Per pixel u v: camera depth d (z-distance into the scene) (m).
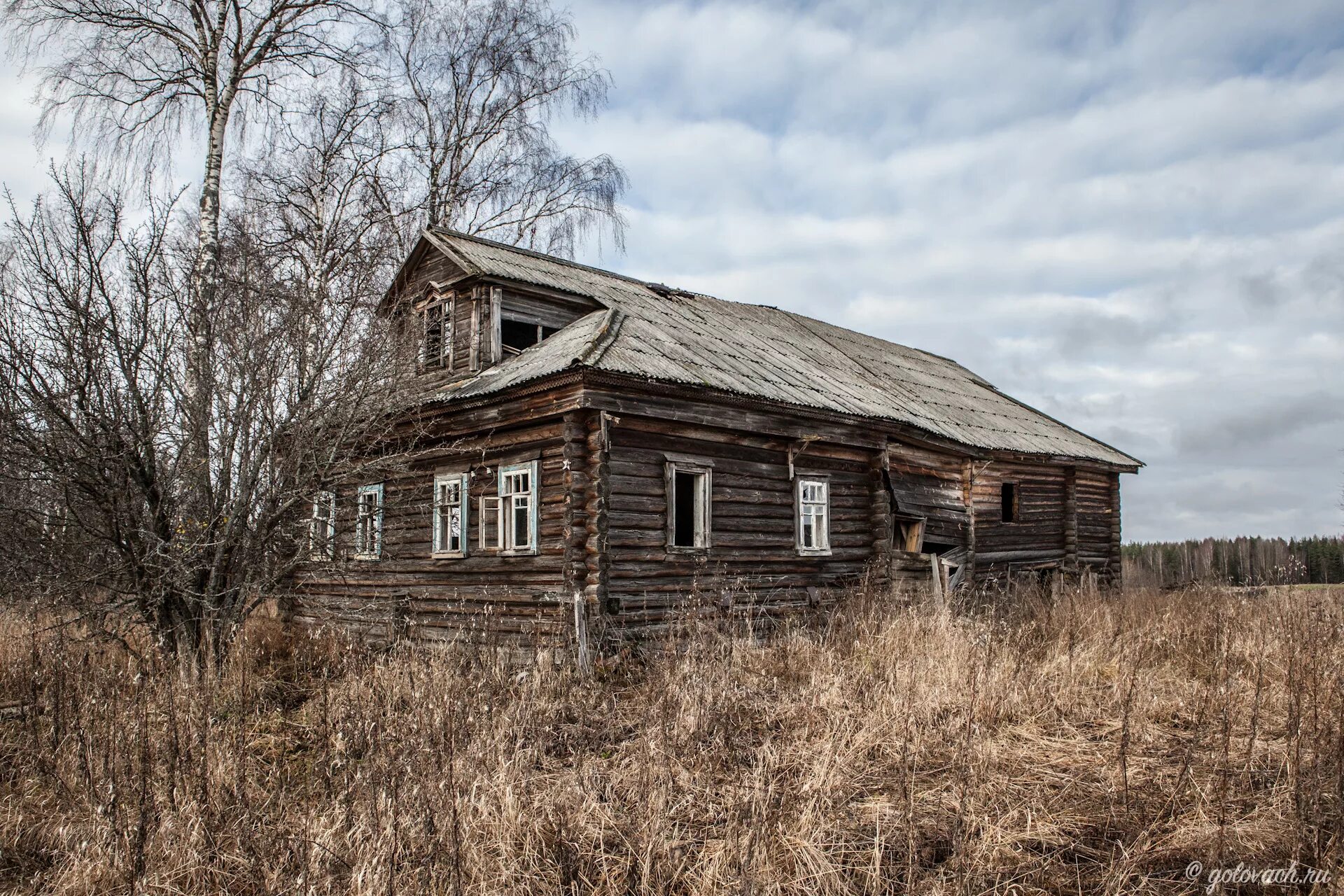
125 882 5.10
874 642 10.30
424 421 12.98
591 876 5.16
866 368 18.73
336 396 10.11
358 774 5.65
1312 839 5.39
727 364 13.50
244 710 7.85
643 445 11.69
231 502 9.67
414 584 13.46
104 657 8.94
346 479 10.59
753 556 12.91
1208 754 6.95
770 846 5.16
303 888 4.73
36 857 5.78
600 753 7.17
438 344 15.06
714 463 12.56
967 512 17.11
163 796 5.72
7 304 8.61
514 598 11.62
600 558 10.86
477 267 13.95
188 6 15.63
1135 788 6.30
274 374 9.78
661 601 11.56
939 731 7.26
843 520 14.55
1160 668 10.21
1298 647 9.19
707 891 4.85
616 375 10.79
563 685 8.95
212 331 9.84
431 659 7.79
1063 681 8.80
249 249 13.55
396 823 4.88
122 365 8.98
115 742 6.30
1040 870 5.23
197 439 9.45
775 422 13.03
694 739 6.78
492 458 12.47
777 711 7.86
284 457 9.96
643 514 11.58
